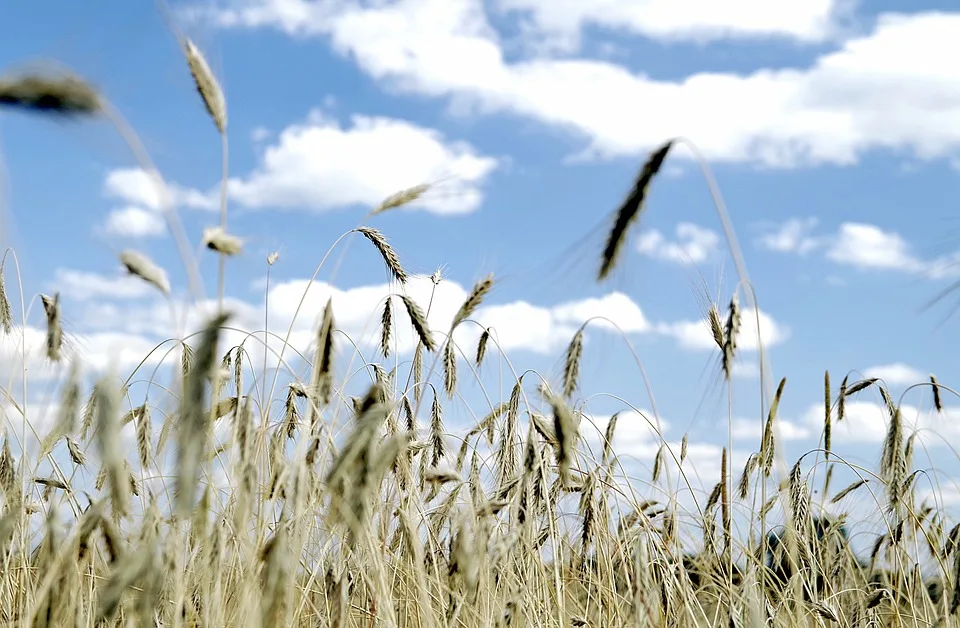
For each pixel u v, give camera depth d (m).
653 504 2.15
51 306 1.93
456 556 1.81
